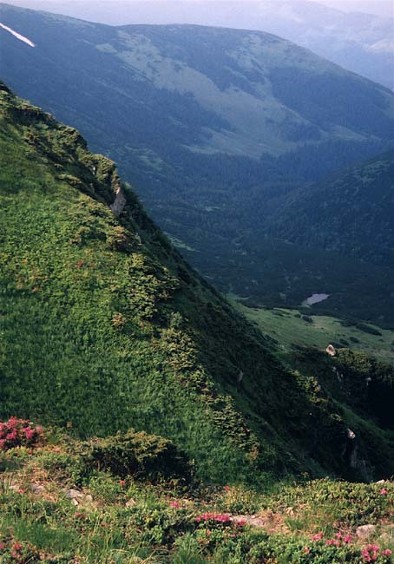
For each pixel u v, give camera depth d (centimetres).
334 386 7800
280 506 2198
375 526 1992
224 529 1739
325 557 1592
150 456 2520
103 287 4006
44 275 3934
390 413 8688
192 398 3409
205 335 4281
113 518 1717
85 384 3281
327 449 4706
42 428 2852
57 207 4650
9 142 5225
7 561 1392
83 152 6266
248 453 3167
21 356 3319
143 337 3734
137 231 5966
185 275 6212
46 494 1925
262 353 5228
